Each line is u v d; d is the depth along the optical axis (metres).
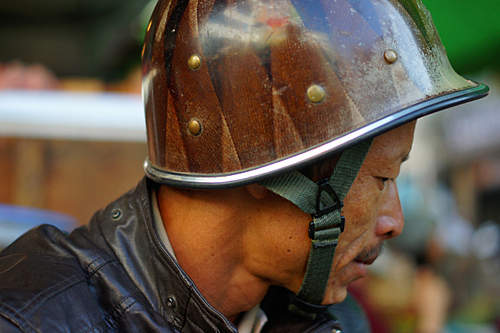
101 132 4.21
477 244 9.39
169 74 2.22
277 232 2.22
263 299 2.70
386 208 2.37
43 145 4.15
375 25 2.13
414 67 2.15
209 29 2.14
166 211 2.36
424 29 2.26
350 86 2.08
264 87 2.09
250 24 2.10
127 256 2.22
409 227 6.33
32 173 4.14
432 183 12.56
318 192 2.14
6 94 4.25
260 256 2.28
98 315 2.04
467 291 8.12
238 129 2.12
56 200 4.19
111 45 7.29
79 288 2.06
